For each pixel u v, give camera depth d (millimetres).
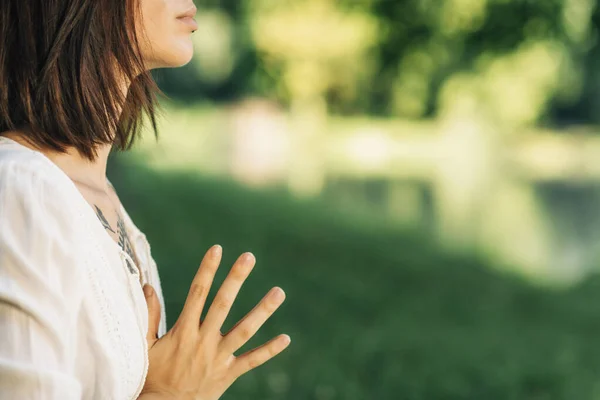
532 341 8953
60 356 1135
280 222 13695
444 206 20594
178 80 46531
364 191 22734
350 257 11836
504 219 19094
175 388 1376
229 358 1401
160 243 11031
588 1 22797
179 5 1437
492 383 7137
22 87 1316
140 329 1287
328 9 40406
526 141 39625
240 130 37094
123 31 1353
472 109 37281
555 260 14344
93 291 1202
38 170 1196
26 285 1131
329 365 6809
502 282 11516
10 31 1318
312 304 8898
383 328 8500
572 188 26328
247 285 9359
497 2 24266
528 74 36594
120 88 1399
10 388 1101
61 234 1173
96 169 1423
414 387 6824
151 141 22984
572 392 7324
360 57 40125
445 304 10148
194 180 18172
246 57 42781
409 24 31688
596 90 44469
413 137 39281
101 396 1210
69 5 1311
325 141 37281
